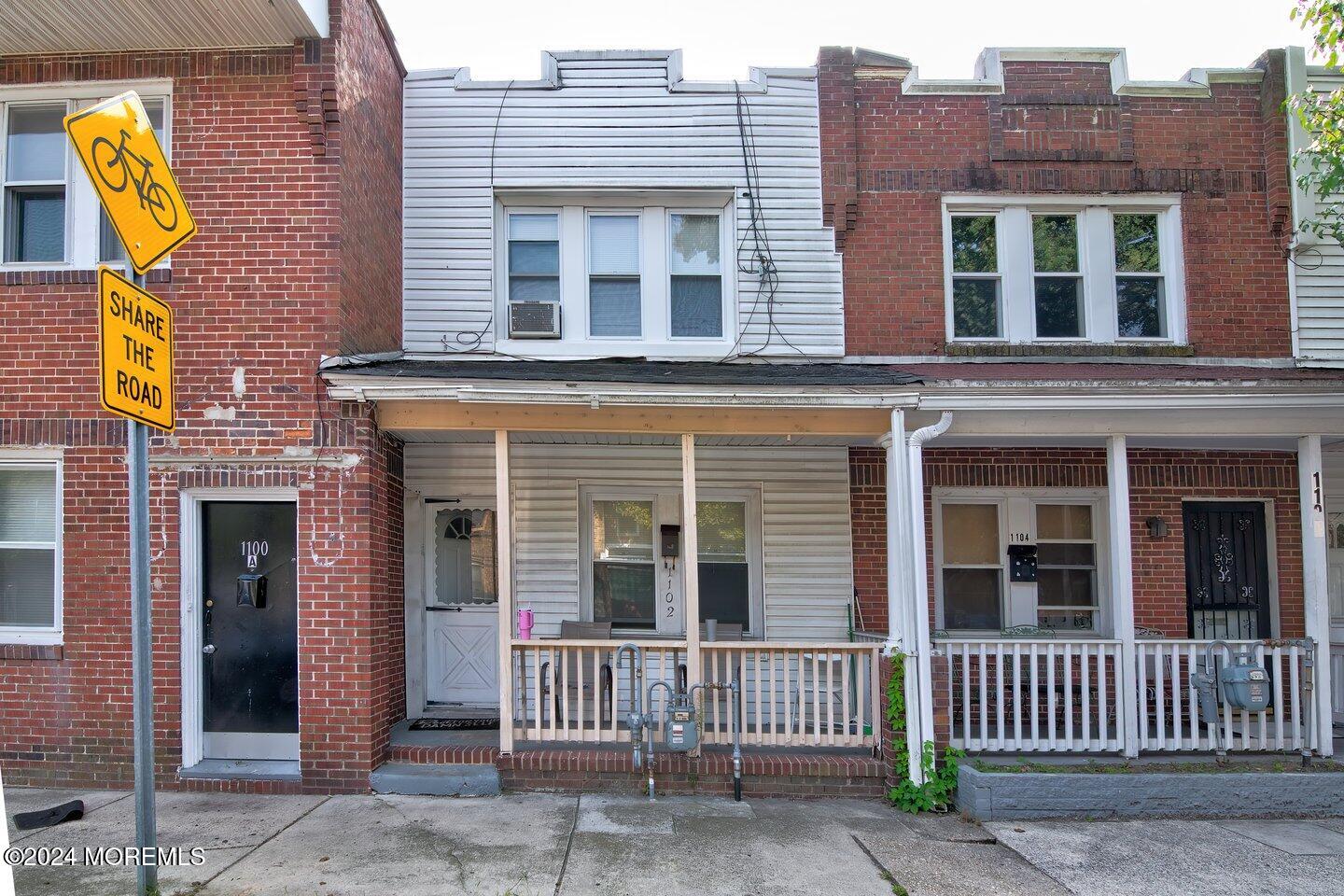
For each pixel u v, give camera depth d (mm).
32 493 6789
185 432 6547
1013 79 8453
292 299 6633
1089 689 7695
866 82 8461
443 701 8078
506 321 8344
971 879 5004
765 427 6742
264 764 6613
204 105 6793
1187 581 8227
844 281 8266
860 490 8172
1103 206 8367
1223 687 6812
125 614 6484
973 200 8344
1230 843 5652
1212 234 8273
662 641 7125
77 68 6887
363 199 7230
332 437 6531
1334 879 5062
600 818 5922
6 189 6996
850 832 5777
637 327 8422
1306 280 8203
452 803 6191
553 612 8062
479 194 8297
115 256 6965
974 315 8406
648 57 8414
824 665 8055
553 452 8164
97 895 4609
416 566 8000
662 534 8242
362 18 7266
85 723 6426
